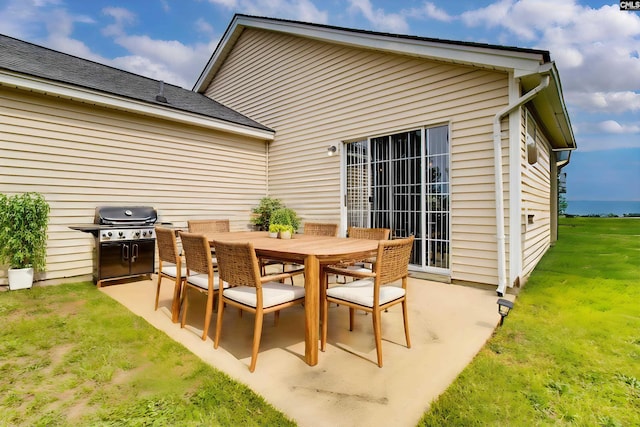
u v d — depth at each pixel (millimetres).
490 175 4027
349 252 2385
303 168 6402
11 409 1710
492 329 2754
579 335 2633
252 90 7551
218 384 1926
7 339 2539
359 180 5492
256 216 6590
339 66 5734
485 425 1588
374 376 2021
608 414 1689
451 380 1971
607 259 6223
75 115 4488
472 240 4176
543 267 5438
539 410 1710
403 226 4863
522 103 3705
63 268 4367
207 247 2566
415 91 4711
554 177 9367
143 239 4590
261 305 2154
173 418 1641
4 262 3902
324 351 2387
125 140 4988
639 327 2787
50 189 4273
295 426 1569
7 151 3957
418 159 4719
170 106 5266
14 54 4742
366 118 5328
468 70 4203
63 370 2094
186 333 2713
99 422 1612
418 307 3342
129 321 2930
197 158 5926
